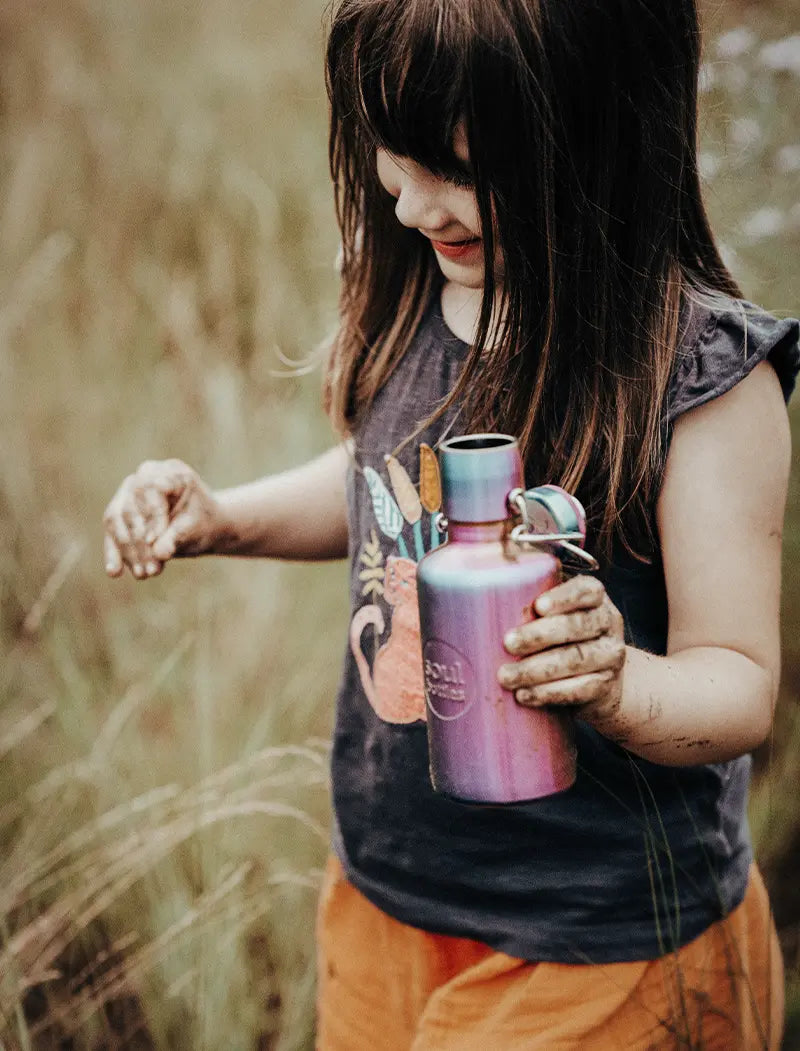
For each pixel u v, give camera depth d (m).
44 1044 1.82
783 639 2.35
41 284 3.47
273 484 1.55
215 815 1.77
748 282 2.30
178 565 2.70
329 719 2.32
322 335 3.06
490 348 1.23
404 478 1.30
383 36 1.05
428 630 1.00
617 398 1.14
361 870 1.39
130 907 1.93
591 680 0.97
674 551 1.15
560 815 1.24
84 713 2.17
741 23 2.73
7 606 2.62
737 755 1.13
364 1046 1.43
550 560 0.98
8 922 1.87
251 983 1.87
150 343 3.37
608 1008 1.25
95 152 4.09
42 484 2.94
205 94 4.27
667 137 1.13
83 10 4.71
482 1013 1.28
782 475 1.16
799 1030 1.73
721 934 1.30
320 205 3.57
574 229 1.11
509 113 1.05
